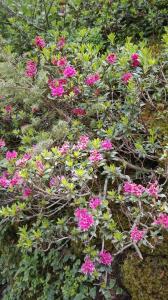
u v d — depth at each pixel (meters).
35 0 1.14
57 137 0.80
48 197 0.72
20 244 0.73
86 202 0.68
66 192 0.67
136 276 0.68
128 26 1.07
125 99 0.78
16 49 1.11
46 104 0.86
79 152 0.71
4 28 1.21
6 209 0.73
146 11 1.05
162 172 0.71
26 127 0.86
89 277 0.72
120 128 0.76
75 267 0.74
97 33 0.99
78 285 0.73
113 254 0.68
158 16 1.02
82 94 0.79
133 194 0.66
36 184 0.71
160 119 0.81
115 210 0.74
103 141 0.73
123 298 0.70
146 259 0.69
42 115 0.91
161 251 0.68
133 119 0.76
